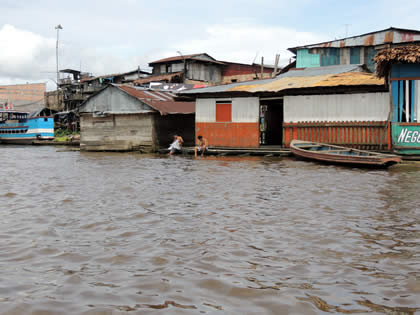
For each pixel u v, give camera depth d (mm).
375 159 14016
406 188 10016
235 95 21609
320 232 6148
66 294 4062
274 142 25266
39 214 7520
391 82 16141
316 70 25000
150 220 6961
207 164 16547
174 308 3756
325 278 4426
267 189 10023
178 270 4660
